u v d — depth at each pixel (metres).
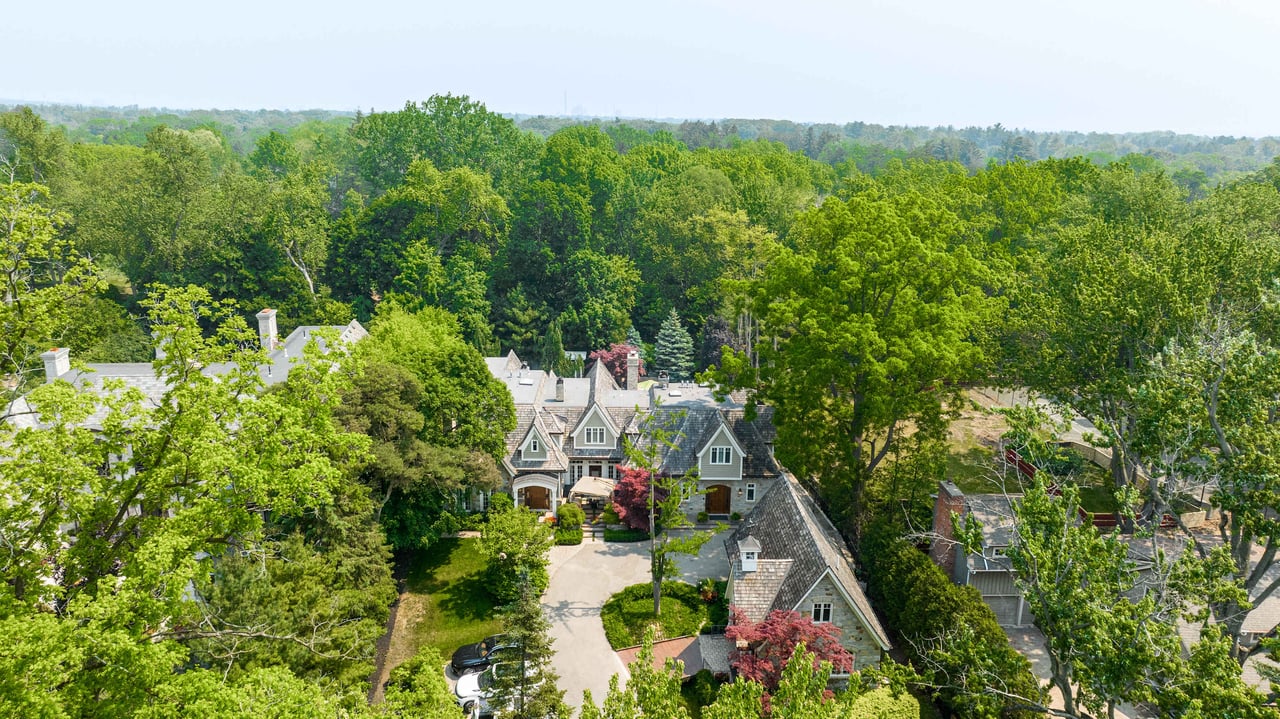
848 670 33.34
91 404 23.55
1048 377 45.25
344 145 156.12
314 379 27.75
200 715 19.41
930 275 46.94
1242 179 97.88
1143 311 38.81
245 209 87.44
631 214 109.00
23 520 22.06
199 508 22.78
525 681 31.50
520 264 94.00
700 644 38.88
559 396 60.59
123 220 85.81
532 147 121.88
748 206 103.56
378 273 93.81
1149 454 29.80
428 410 47.81
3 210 23.88
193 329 26.11
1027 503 25.59
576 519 53.28
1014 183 87.81
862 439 53.97
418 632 42.47
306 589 32.38
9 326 24.36
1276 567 40.34
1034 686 28.73
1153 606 21.88
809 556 37.28
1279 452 26.34
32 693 17.27
